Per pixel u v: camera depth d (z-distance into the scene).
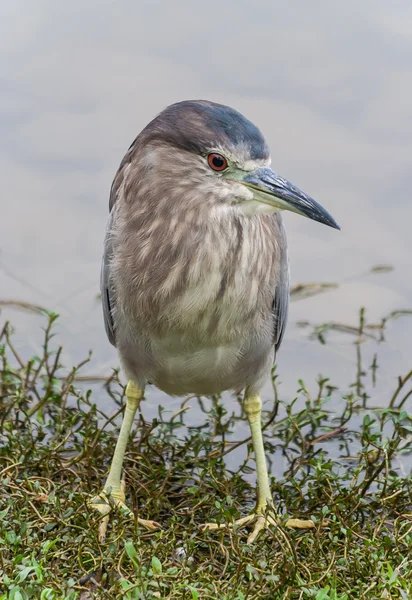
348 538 7.79
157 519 8.85
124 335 9.39
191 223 8.85
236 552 7.58
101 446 9.98
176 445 10.14
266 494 9.08
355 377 12.43
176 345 9.20
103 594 6.99
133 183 9.03
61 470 9.07
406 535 8.00
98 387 11.95
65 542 7.87
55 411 11.08
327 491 9.06
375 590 7.27
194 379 9.52
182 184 8.83
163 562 7.56
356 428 10.98
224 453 9.95
